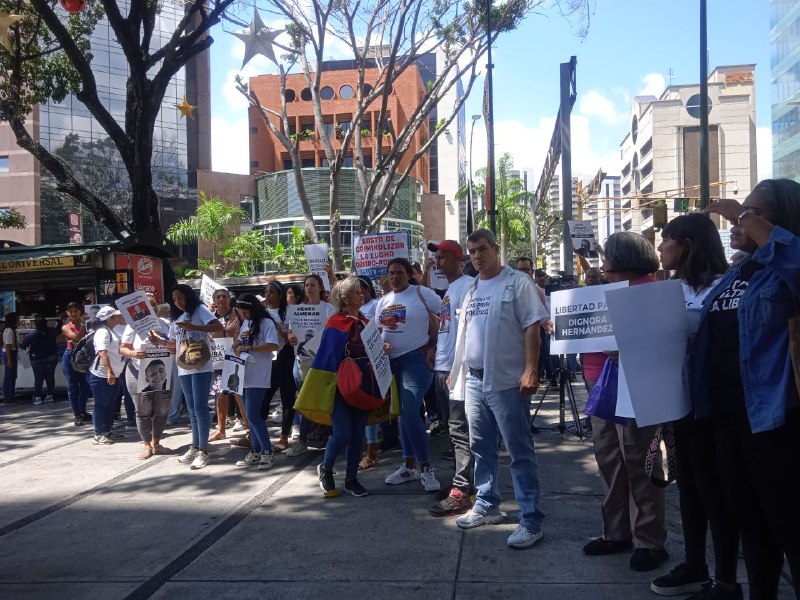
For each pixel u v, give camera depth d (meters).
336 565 4.30
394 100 48.72
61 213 57.62
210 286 9.17
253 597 3.87
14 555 4.69
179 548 4.71
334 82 53.53
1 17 4.41
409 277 6.51
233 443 8.08
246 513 5.46
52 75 14.86
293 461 7.24
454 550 4.48
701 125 14.19
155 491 6.21
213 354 8.43
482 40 15.84
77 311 10.30
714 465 3.39
